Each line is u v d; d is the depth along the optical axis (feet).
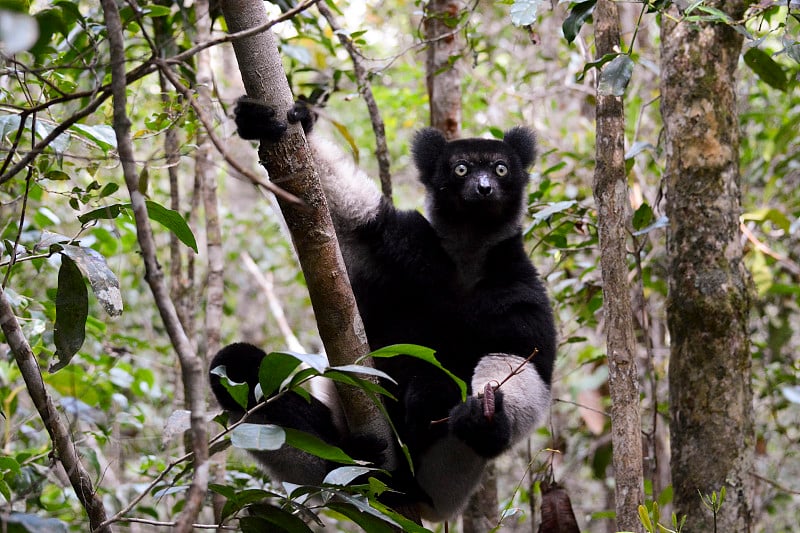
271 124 10.82
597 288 20.15
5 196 17.48
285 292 33.91
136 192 7.43
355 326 11.55
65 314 10.87
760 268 20.21
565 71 26.43
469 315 15.60
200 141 18.07
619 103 13.30
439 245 16.46
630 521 12.71
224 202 33.99
